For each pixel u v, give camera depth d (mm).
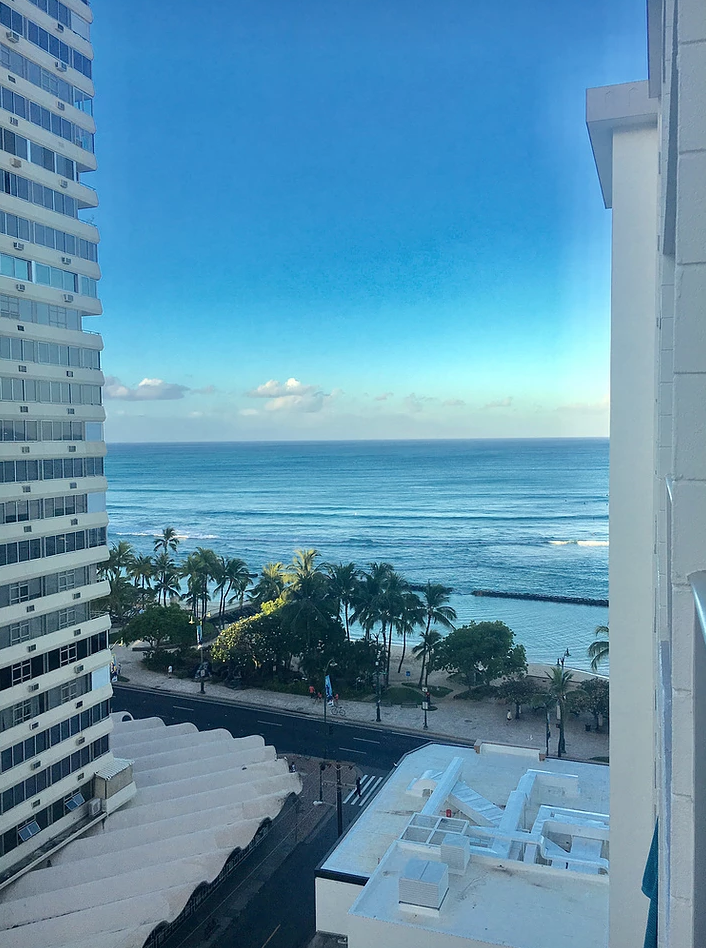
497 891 31656
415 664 83625
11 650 34500
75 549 38562
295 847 44906
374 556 183375
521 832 36562
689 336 6883
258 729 63812
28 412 35562
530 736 62312
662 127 14477
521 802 40031
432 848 34531
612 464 22797
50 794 36875
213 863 36875
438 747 50250
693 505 6941
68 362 38500
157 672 78938
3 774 34031
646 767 22875
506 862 33438
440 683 75875
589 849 36000
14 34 34500
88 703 39375
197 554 102000
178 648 85562
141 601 102812
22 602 35344
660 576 15938
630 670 22938
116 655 84688
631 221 22266
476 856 33812
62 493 37562
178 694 72562
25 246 35562
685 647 7121
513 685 69062
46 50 36812
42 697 36625
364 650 73188
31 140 36094
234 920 37906
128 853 36719
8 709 34594
